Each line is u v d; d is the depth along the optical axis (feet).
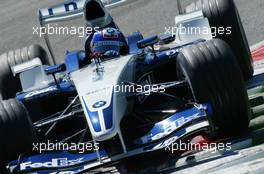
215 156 71.77
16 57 105.09
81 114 78.33
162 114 82.48
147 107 86.38
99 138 70.79
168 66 88.17
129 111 79.82
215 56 75.51
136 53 88.33
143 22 161.27
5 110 76.38
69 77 86.79
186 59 76.18
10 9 222.69
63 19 106.73
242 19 138.10
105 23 90.84
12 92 102.12
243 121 75.82
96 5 90.63
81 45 159.84
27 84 91.30
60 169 73.20
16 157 76.18
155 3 175.73
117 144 74.43
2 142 75.20
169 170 71.31
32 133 76.74
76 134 81.41
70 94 86.33
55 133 89.35
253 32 128.67
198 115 73.46
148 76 86.69
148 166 74.33
